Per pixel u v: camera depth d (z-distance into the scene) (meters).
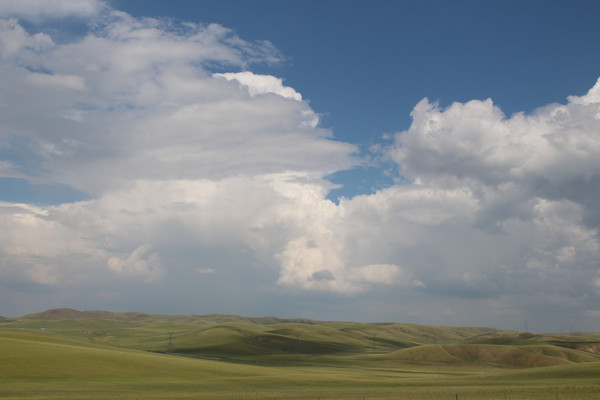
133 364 112.88
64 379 90.56
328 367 197.50
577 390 80.62
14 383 83.00
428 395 77.19
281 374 129.62
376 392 84.50
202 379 105.94
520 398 69.38
